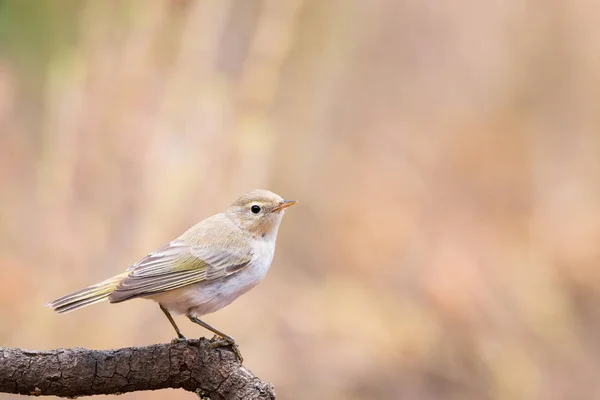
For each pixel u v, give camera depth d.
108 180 12.32
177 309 7.59
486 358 13.90
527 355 14.02
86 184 12.31
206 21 13.25
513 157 17.48
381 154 17.80
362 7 18.86
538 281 14.95
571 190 17.19
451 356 14.02
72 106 12.45
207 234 7.84
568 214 16.50
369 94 18.94
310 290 14.88
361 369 13.62
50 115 13.41
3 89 14.35
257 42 13.43
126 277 7.27
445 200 16.88
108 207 12.21
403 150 17.88
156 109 12.79
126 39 13.28
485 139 17.70
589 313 15.07
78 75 12.70
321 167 17.27
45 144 13.35
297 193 16.70
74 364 5.89
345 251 15.81
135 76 12.83
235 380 6.17
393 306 14.45
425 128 18.28
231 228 7.98
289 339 13.73
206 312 7.75
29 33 15.31
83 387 5.94
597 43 18.66
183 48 13.07
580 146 18.09
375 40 19.30
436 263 15.14
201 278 7.55
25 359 5.80
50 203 12.23
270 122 14.95
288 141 17.03
